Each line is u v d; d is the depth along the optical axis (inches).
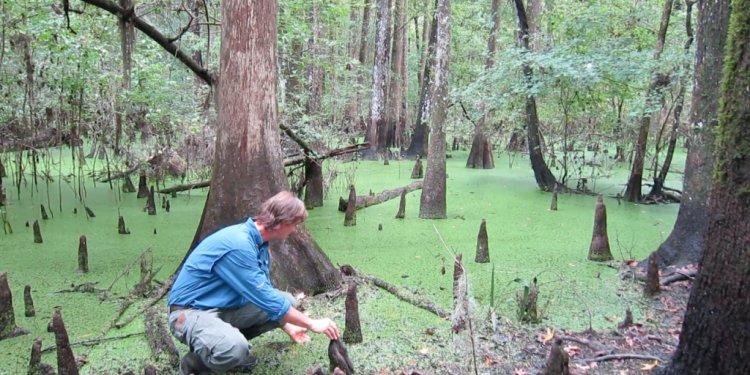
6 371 136.6
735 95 99.8
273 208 122.8
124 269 222.5
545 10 457.7
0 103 345.4
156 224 304.7
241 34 187.0
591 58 356.8
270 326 135.2
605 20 378.9
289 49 409.4
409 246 262.5
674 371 116.5
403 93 878.4
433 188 322.7
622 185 463.5
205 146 413.4
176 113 371.2
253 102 190.1
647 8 418.9
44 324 166.4
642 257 247.8
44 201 363.6
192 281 122.7
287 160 348.8
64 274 215.8
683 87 354.0
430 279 211.5
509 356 145.2
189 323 120.2
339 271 200.5
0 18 280.7
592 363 140.6
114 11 240.2
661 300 187.0
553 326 165.8
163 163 424.5
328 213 343.3
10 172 464.8
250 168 191.2
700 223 208.8
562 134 497.0
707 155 205.2
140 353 146.3
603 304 184.9
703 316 108.7
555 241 273.6
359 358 143.6
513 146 706.2
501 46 596.7
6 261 232.8
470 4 764.0
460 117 580.7
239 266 118.7
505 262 235.9
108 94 358.0
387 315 172.2
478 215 337.7
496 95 402.9
